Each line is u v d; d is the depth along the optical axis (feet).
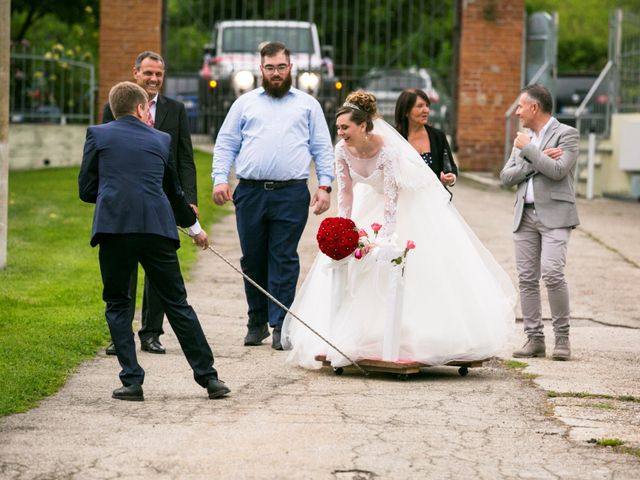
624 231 65.82
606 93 92.32
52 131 91.91
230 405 28.02
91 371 31.81
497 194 79.05
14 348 33.06
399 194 32.58
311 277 33.45
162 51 89.15
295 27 94.68
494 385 31.22
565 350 35.37
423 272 32.24
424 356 31.81
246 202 36.52
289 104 36.65
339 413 27.37
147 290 35.01
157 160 28.32
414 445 24.64
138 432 25.31
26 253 51.26
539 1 153.58
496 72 88.53
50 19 123.65
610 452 24.48
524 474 22.76
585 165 85.87
